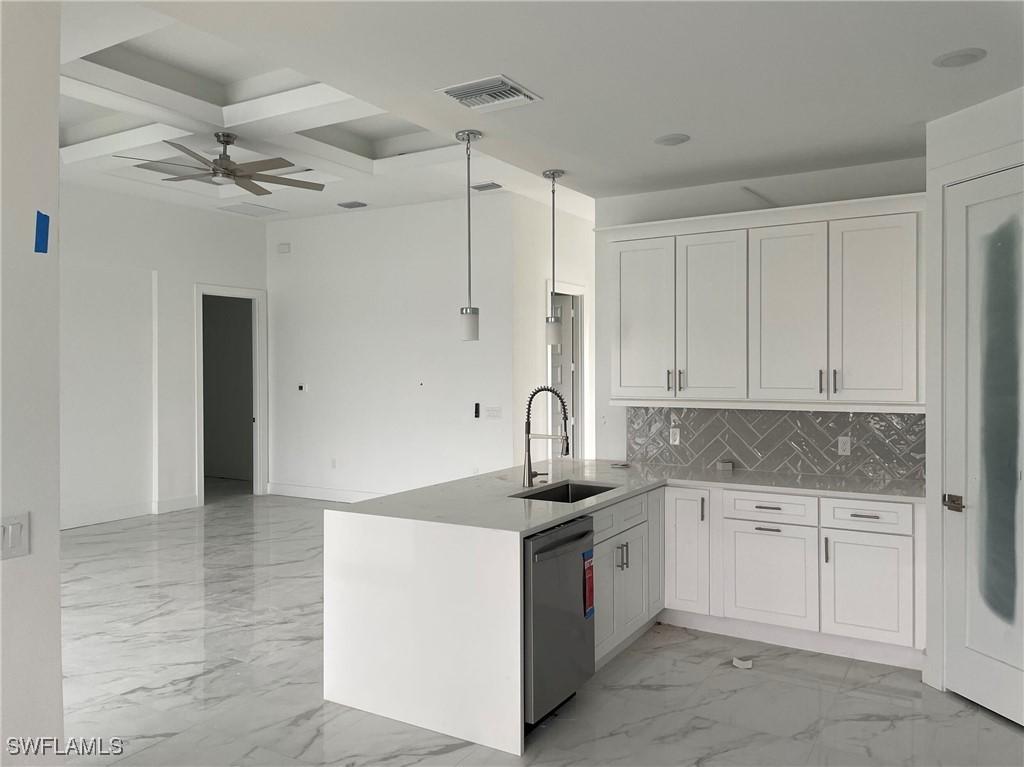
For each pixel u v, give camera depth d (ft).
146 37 14.34
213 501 26.91
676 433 16.26
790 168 14.74
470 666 9.84
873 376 13.15
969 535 10.90
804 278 13.76
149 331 24.30
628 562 12.75
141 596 15.94
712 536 13.74
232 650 12.94
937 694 11.28
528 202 23.71
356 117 15.93
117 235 23.18
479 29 8.73
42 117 7.22
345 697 10.89
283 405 28.04
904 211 12.85
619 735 10.00
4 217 6.89
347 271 26.37
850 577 12.51
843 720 10.42
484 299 23.50
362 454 26.16
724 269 14.58
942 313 11.37
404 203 24.56
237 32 8.84
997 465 10.43
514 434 23.16
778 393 14.05
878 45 9.10
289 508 25.58
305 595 16.05
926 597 11.66
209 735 9.93
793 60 9.59
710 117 11.76
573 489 14.02
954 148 11.27
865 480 13.84
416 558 10.29
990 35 8.80
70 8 10.64
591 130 12.42
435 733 10.06
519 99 11.02
